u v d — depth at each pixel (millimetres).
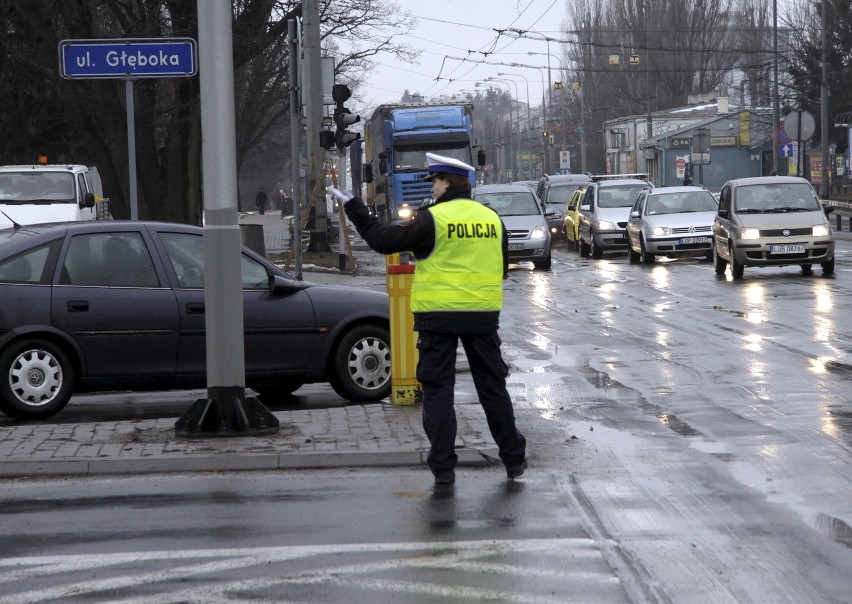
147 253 17312
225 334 14789
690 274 42312
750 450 13570
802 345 22844
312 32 41438
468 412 16281
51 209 37719
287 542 10070
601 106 153000
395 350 17016
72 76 20578
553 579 8914
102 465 13195
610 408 16672
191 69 20797
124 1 51719
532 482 12258
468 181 12625
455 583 8844
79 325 16766
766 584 8727
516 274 46000
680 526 10383
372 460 13414
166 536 10336
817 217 38844
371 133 81375
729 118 128250
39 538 10328
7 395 16531
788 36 110312
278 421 14961
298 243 33562
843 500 11203
